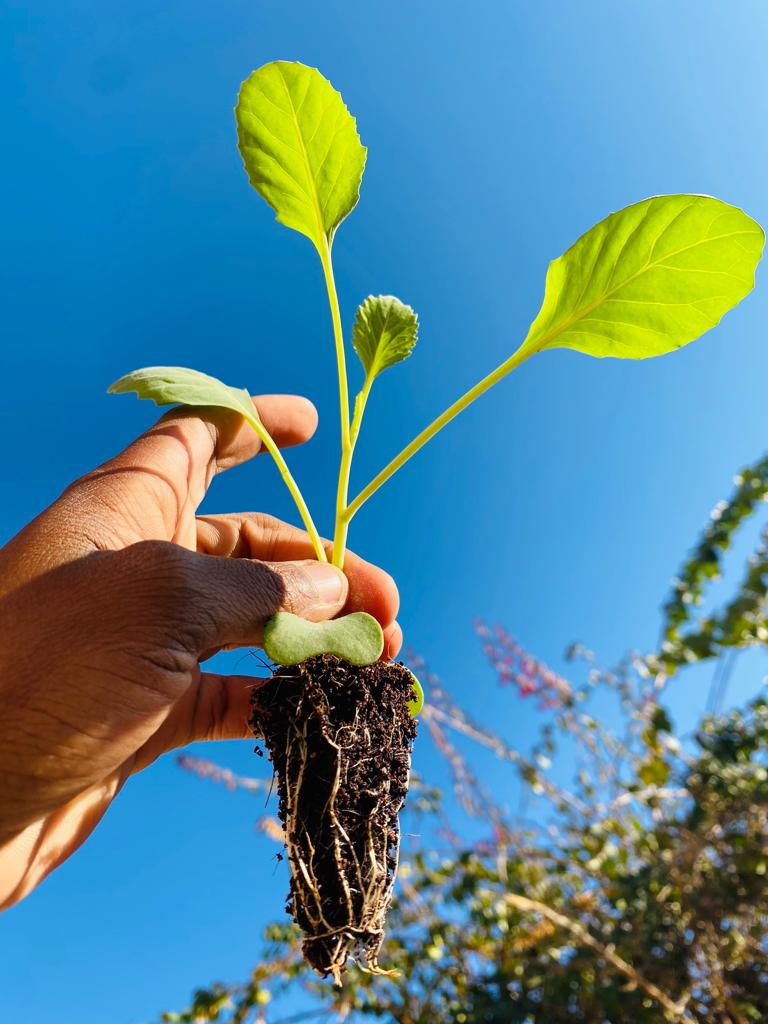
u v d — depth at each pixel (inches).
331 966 4.7
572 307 6.0
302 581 5.3
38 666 4.3
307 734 5.0
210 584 4.6
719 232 5.4
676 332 5.7
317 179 6.3
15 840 4.9
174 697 4.5
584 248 5.9
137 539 5.3
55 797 4.5
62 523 5.0
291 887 4.9
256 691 5.3
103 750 4.4
